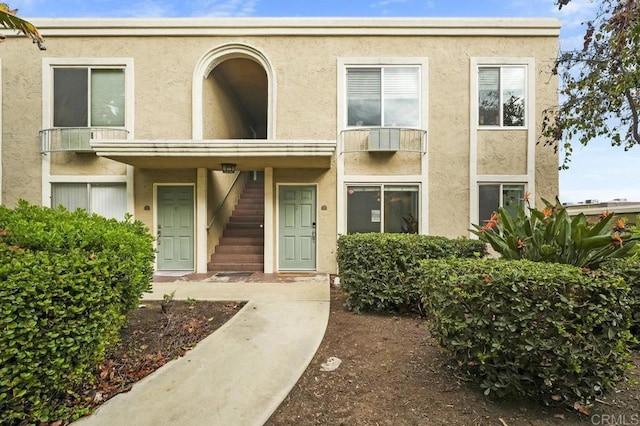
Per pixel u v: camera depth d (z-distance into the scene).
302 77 8.20
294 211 8.37
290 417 2.51
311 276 7.74
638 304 3.44
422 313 4.77
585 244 3.38
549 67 8.03
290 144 6.79
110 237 3.31
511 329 2.41
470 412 2.49
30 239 2.83
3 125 8.09
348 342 3.83
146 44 8.17
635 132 6.59
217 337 3.90
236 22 8.12
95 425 2.39
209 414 2.53
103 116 8.22
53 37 8.09
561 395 2.47
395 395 2.74
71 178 8.12
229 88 10.51
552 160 8.09
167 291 6.07
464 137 8.15
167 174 8.30
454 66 8.15
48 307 2.28
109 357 3.34
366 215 8.23
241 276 7.75
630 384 2.72
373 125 8.23
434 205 8.14
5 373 2.11
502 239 4.00
